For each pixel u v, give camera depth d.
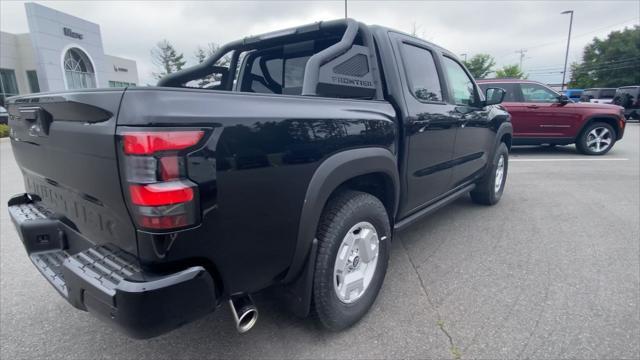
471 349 2.14
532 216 4.51
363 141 2.20
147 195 1.33
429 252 3.47
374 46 2.62
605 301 2.61
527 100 9.23
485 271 3.08
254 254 1.71
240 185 1.56
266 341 2.23
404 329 2.33
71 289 1.61
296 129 1.78
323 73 2.20
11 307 2.62
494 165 4.59
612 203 5.05
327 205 2.15
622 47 47.56
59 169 1.81
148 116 1.31
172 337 2.28
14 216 2.27
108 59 33.97
